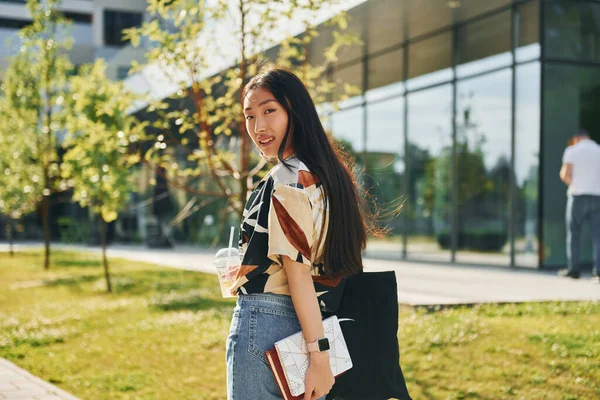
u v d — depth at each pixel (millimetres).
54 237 33469
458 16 11547
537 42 10891
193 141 8719
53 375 5422
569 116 11078
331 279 2254
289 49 6629
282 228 2057
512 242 11422
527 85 11102
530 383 4629
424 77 13516
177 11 6016
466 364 5074
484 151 12047
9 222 19281
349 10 10789
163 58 5996
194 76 6133
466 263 12500
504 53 11531
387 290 2336
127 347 6336
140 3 29938
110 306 8750
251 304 2150
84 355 6082
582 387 4477
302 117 2211
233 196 6320
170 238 22938
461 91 12570
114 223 28391
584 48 11156
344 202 2203
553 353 5078
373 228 2561
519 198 11297
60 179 15438
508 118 11484
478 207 12203
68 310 8547
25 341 6656
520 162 11266
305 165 2162
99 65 10375
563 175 9570
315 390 2055
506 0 10703
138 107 8312
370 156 15164
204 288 10359
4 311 8609
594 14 11148
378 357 2293
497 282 9156
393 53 13875
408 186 14055
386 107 14672
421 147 13664
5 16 35438
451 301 6973
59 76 14969
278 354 2055
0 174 16000
